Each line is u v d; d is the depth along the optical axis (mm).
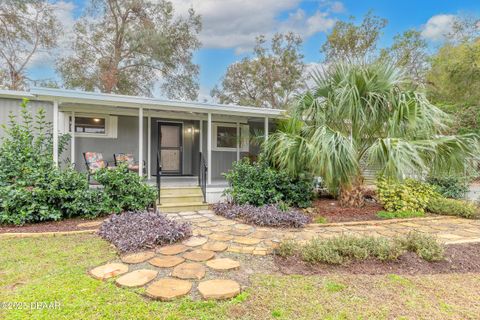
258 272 3064
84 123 7816
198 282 2734
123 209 5598
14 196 4652
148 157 8414
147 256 3352
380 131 5543
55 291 2514
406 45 16062
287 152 5406
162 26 14820
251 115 7789
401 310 2402
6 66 13070
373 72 5422
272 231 4594
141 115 6652
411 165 4594
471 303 2547
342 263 3266
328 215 5695
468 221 5633
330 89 5613
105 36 14367
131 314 2209
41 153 5926
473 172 5527
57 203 5070
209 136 7293
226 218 5469
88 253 3488
